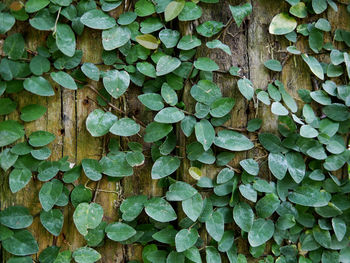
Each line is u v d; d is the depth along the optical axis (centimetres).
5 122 65
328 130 71
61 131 67
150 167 69
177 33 68
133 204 68
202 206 68
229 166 70
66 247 67
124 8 68
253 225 70
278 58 71
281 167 70
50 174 66
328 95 72
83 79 67
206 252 69
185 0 68
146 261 69
